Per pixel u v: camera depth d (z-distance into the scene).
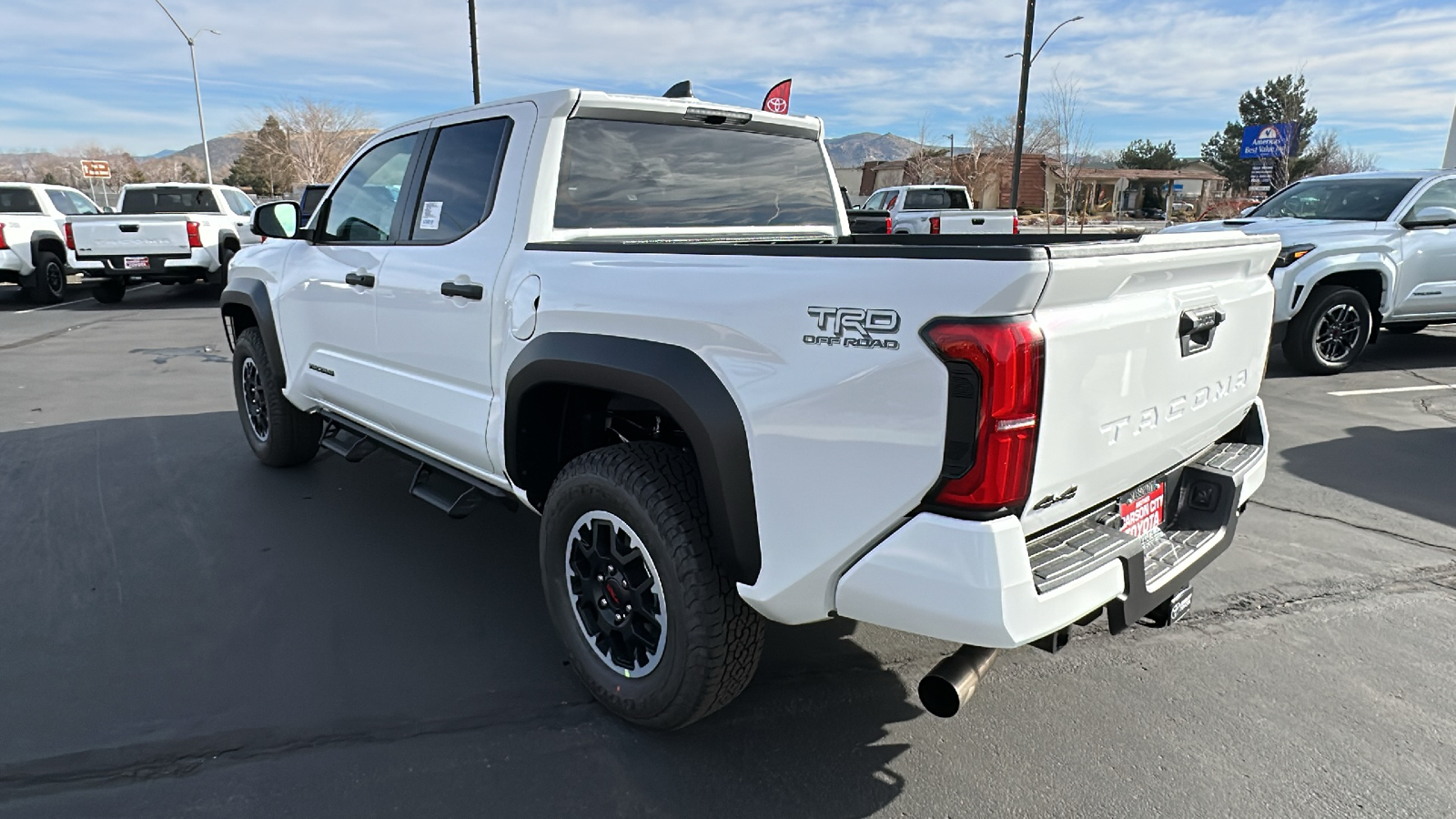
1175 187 60.69
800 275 2.02
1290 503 4.59
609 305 2.46
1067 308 1.85
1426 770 2.47
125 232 12.40
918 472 1.85
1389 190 8.12
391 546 3.99
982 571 1.80
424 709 2.73
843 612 2.05
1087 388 1.93
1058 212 51.66
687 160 3.35
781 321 2.05
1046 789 2.39
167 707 2.72
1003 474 1.78
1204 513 2.59
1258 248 2.57
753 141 3.59
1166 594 2.28
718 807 2.31
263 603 3.42
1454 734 2.63
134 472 5.00
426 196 3.42
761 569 2.19
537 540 4.09
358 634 3.19
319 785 2.37
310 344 4.21
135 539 4.04
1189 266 2.22
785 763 2.49
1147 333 2.10
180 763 2.45
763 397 2.10
